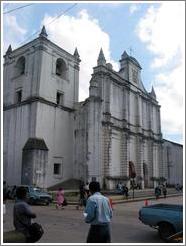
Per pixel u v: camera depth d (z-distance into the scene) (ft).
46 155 126.52
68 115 146.82
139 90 179.11
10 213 64.28
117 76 161.17
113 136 150.41
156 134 193.77
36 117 131.34
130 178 156.35
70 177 140.56
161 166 190.08
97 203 22.94
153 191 147.23
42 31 141.90
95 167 132.05
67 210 74.69
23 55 148.87
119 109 159.33
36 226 24.44
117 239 38.01
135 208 80.18
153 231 43.86
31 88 138.82
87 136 137.08
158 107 199.93
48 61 142.61
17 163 135.03
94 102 137.49
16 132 139.33
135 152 167.63
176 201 103.91
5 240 23.76
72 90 152.97
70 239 37.24
